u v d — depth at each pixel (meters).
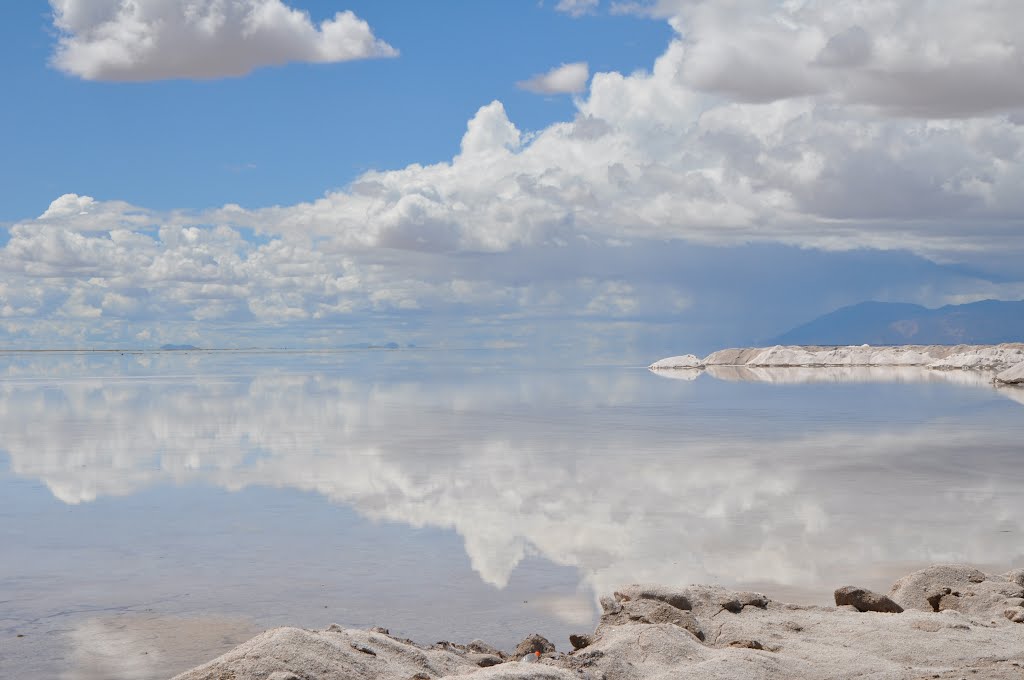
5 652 8.08
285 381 58.62
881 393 42.25
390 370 83.75
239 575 10.69
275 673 6.39
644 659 7.59
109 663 7.82
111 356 170.50
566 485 16.72
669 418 30.41
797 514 14.08
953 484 16.75
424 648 7.91
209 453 21.20
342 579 10.55
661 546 12.08
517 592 10.09
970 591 9.47
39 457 20.52
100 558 11.44
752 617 8.81
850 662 7.46
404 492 16.02
